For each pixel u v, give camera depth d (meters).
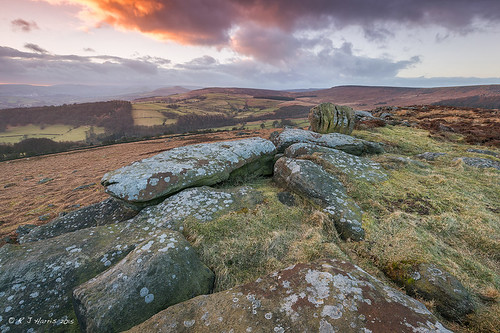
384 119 21.75
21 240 6.14
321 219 5.51
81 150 54.22
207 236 5.23
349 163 8.38
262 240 5.11
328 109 13.88
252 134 51.44
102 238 5.18
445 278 3.86
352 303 2.81
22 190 18.08
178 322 2.94
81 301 3.59
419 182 7.63
